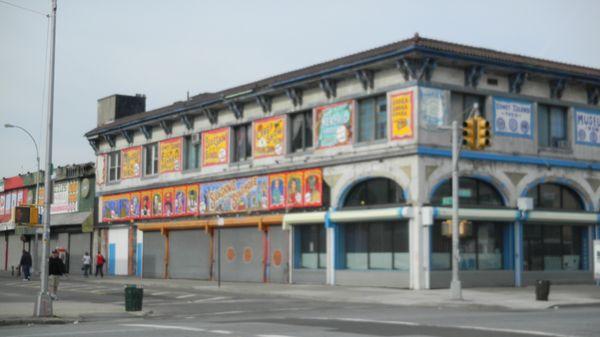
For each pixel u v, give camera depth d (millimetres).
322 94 40250
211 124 48594
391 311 25094
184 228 50031
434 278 35031
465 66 36656
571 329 17578
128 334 17109
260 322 20516
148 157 55250
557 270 39438
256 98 44062
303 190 40938
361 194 38406
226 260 46500
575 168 40312
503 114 37688
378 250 37312
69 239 64500
